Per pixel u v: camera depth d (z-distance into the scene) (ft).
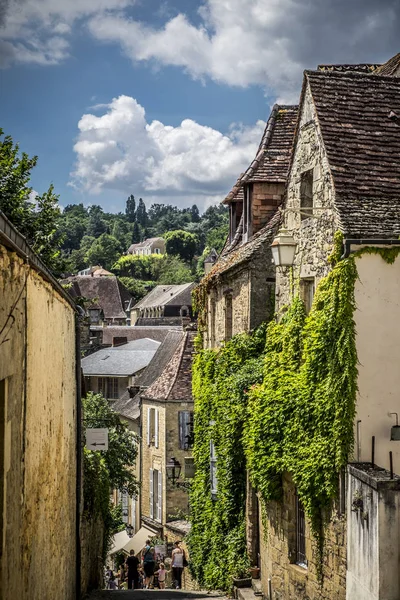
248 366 64.39
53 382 39.88
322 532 49.88
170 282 517.55
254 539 65.98
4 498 24.17
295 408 52.11
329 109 54.90
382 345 47.16
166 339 159.43
